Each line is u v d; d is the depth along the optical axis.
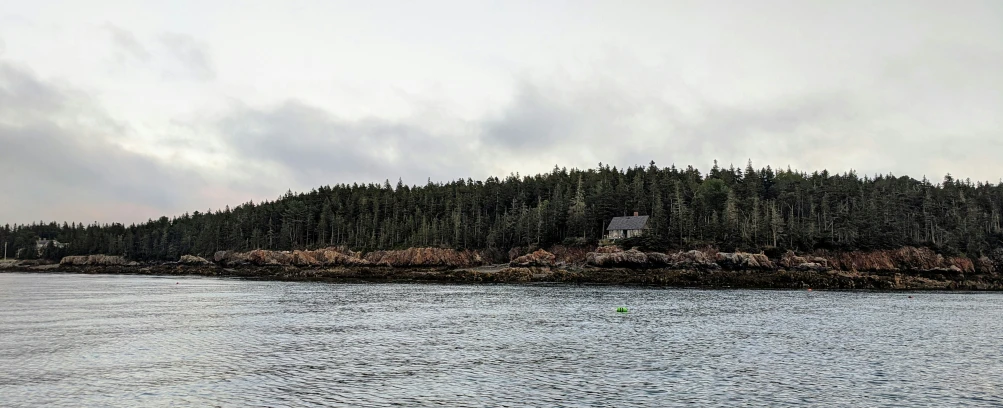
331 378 36.09
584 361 41.69
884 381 36.53
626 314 70.44
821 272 133.62
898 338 53.31
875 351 46.66
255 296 96.19
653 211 170.50
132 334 52.94
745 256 137.25
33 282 144.75
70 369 38.09
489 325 60.03
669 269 137.75
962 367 40.91
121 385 34.00
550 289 116.25
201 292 105.81
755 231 154.88
